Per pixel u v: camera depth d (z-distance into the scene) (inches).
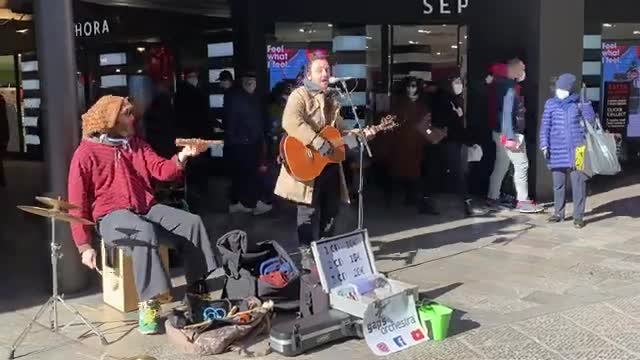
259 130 328.2
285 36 358.9
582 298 201.0
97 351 166.1
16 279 225.1
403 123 323.3
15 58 540.7
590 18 401.7
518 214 315.3
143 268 171.2
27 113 543.8
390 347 164.4
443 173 350.9
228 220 312.8
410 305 171.2
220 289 208.4
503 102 316.2
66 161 200.7
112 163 181.3
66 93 199.6
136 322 184.5
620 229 283.9
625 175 407.2
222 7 366.9
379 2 362.6
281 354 162.2
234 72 357.4
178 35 380.5
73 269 207.0
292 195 202.8
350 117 372.5
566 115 284.7
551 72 327.9
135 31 362.3
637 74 419.8
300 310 182.5
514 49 338.6
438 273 225.8
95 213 180.2
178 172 185.9
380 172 370.6
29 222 317.7
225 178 374.3
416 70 373.7
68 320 185.9
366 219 308.0
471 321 183.5
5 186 428.5
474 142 347.9
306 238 208.5
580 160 281.9
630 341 169.8
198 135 360.5
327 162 203.3
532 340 170.7
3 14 372.2
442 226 293.7
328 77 204.8
